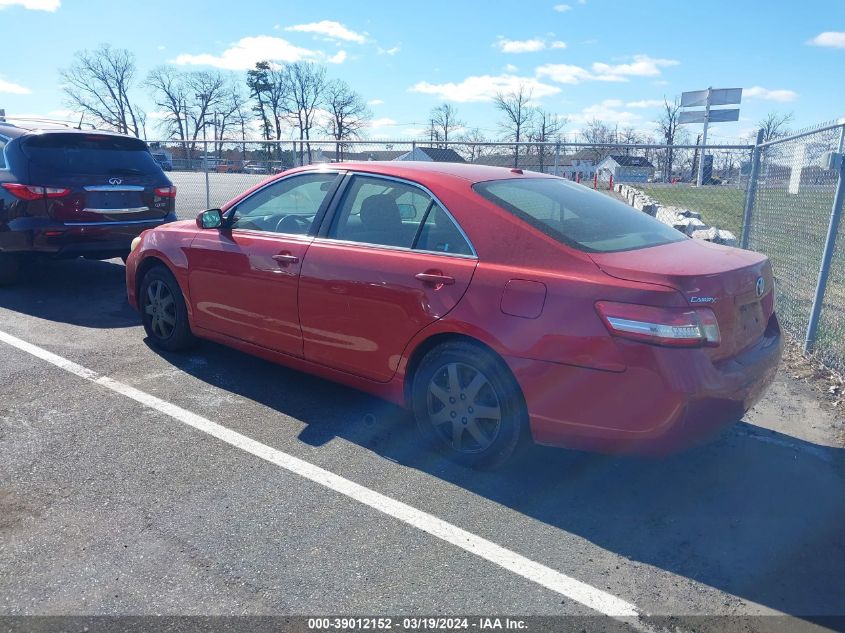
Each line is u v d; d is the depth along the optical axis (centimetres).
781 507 342
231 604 261
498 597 270
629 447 315
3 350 544
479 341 348
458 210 367
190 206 1456
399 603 264
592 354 309
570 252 329
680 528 321
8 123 754
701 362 300
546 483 359
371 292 383
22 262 749
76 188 695
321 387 482
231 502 332
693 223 995
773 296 381
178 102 7025
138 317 652
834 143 567
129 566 281
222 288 474
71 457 372
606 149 1159
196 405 446
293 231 445
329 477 359
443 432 375
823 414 457
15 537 299
